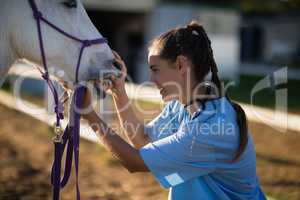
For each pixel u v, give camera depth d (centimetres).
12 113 1552
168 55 349
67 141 391
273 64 4300
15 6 396
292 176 846
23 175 891
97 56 409
